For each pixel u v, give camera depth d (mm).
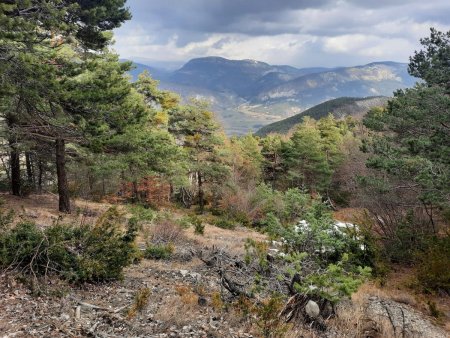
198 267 10688
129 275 8992
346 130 68562
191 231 19188
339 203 44625
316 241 9930
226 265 10109
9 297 6238
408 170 14992
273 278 8000
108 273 7988
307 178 49938
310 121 79312
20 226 8039
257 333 6102
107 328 5734
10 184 25750
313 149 46500
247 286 8359
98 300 6938
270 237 11062
